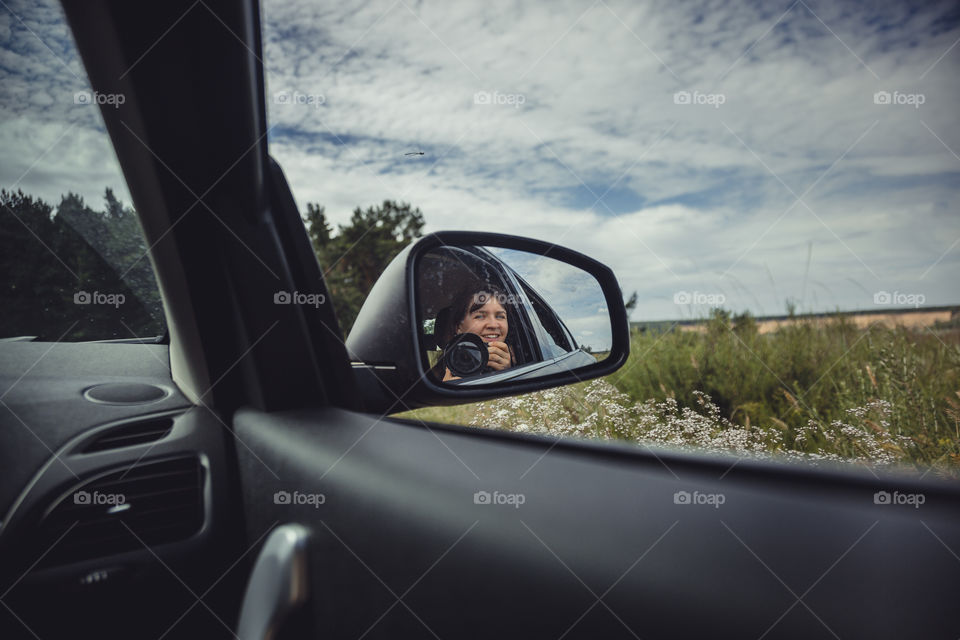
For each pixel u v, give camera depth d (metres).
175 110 1.08
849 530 0.40
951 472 0.45
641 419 1.88
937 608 0.35
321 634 0.82
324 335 1.24
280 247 1.26
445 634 0.60
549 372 2.07
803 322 3.54
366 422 0.99
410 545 0.66
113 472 1.09
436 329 1.62
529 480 0.59
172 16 0.97
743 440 1.68
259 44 1.12
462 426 0.81
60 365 1.30
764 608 0.40
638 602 0.45
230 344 1.28
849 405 2.24
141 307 1.41
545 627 0.51
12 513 1.00
